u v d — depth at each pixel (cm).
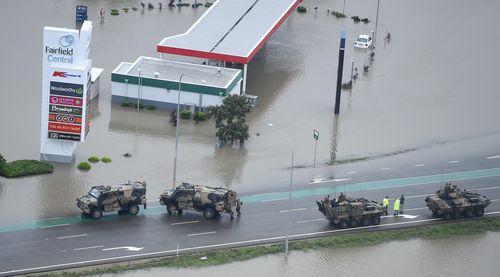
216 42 15225
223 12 16625
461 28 19062
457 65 16975
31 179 11494
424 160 12925
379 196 11656
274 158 12681
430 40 18275
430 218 11175
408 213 11269
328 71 16375
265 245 10262
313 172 12300
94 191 10700
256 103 14675
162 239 10212
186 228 10500
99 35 17275
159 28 17962
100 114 13850
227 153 12756
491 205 11619
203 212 10769
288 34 18225
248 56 14725
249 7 16950
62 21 17838
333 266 9975
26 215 10550
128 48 16712
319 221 10906
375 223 10912
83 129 11900
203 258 9875
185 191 10750
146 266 9638
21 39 16625
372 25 19012
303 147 13125
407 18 19550
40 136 12744
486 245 10638
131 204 10706
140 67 14600
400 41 18138
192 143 13050
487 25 19300
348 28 18762
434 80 16188
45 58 11712
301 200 11412
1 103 13850
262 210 11075
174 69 14662
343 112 14562
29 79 14862
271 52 17162
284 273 9769
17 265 9462
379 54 17362
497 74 16600
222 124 12988
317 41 17925
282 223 10788
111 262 9656
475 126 14300
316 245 10325
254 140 13262
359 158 12875
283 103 14800
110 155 12412
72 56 11719
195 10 19250
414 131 13988
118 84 14238
